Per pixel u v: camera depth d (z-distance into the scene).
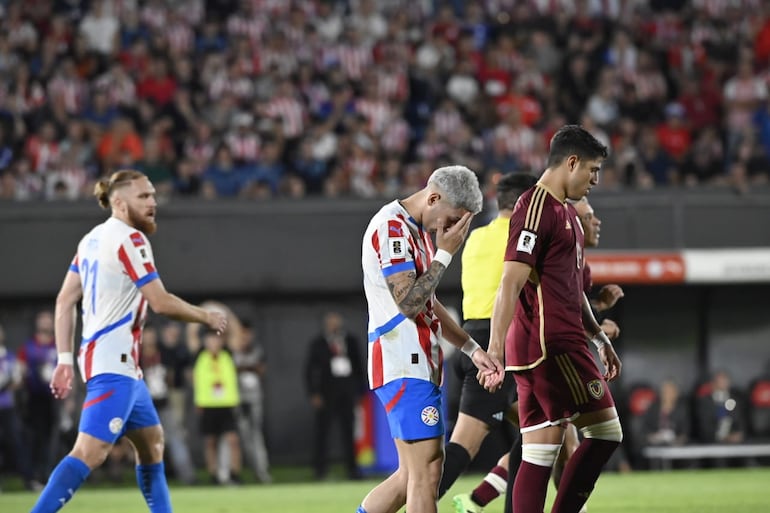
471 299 27.28
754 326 64.88
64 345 25.91
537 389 23.16
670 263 60.22
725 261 60.75
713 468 60.94
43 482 55.44
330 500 44.19
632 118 74.94
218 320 25.14
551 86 76.25
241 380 56.94
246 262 61.22
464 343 23.12
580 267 23.48
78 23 75.88
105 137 67.81
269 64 74.50
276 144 67.88
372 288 22.20
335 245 61.88
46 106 68.50
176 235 60.78
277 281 61.38
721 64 78.38
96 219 60.06
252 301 63.00
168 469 59.03
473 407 26.91
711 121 76.50
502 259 26.95
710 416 60.88
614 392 62.59
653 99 75.88
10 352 60.81
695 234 62.66
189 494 48.56
